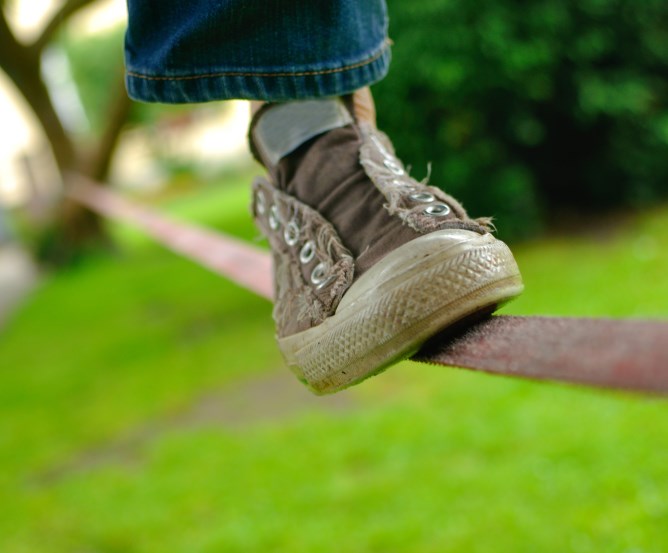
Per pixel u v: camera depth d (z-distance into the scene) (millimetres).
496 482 3230
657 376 456
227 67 967
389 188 947
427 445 3721
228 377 5570
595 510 2885
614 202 7293
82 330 8312
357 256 938
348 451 3834
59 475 4500
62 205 12953
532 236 6914
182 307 8320
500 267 837
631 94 6547
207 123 29422
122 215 5516
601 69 6715
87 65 26734
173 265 11250
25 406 5957
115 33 26359
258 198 1176
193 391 5434
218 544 3223
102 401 5648
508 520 2943
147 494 3912
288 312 1030
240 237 11539
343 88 1003
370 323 845
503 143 6688
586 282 5578
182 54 965
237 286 8719
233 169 28000
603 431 3436
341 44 984
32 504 4113
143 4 977
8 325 9555
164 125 28031
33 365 7258
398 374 4812
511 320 781
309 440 4094
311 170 1046
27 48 12102
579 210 7344
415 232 889
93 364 6781
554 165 7320
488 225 934
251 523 3355
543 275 5961
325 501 3402
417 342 817
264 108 1111
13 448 5047
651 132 7012
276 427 4410
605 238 6547
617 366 490
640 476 3023
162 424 4938
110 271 11953
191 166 28062
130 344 7176
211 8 934
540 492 3084
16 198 25578
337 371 902
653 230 6430
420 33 5840
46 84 12484
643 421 3438
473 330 816
